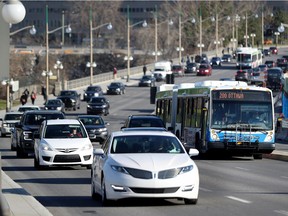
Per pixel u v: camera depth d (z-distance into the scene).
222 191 52.50
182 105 96.31
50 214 39.72
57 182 59.97
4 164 79.56
